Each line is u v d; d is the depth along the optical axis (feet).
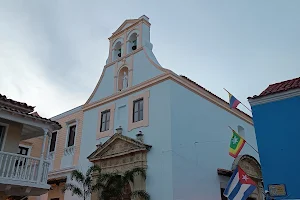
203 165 49.11
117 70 59.77
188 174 45.06
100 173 49.44
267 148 31.50
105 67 63.26
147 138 47.50
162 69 50.31
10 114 40.06
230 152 40.11
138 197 43.47
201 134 51.49
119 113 55.06
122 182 43.60
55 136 68.13
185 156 45.88
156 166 44.32
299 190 28.63
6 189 37.50
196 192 45.29
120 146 50.26
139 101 52.24
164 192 41.73
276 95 32.53
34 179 40.29
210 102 57.47
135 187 45.03
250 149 67.92
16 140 42.96
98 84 63.16
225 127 59.77
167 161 43.27
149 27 59.82
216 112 58.44
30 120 42.06
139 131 48.93
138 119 50.85
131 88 53.93
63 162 61.77
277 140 31.22
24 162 40.55
